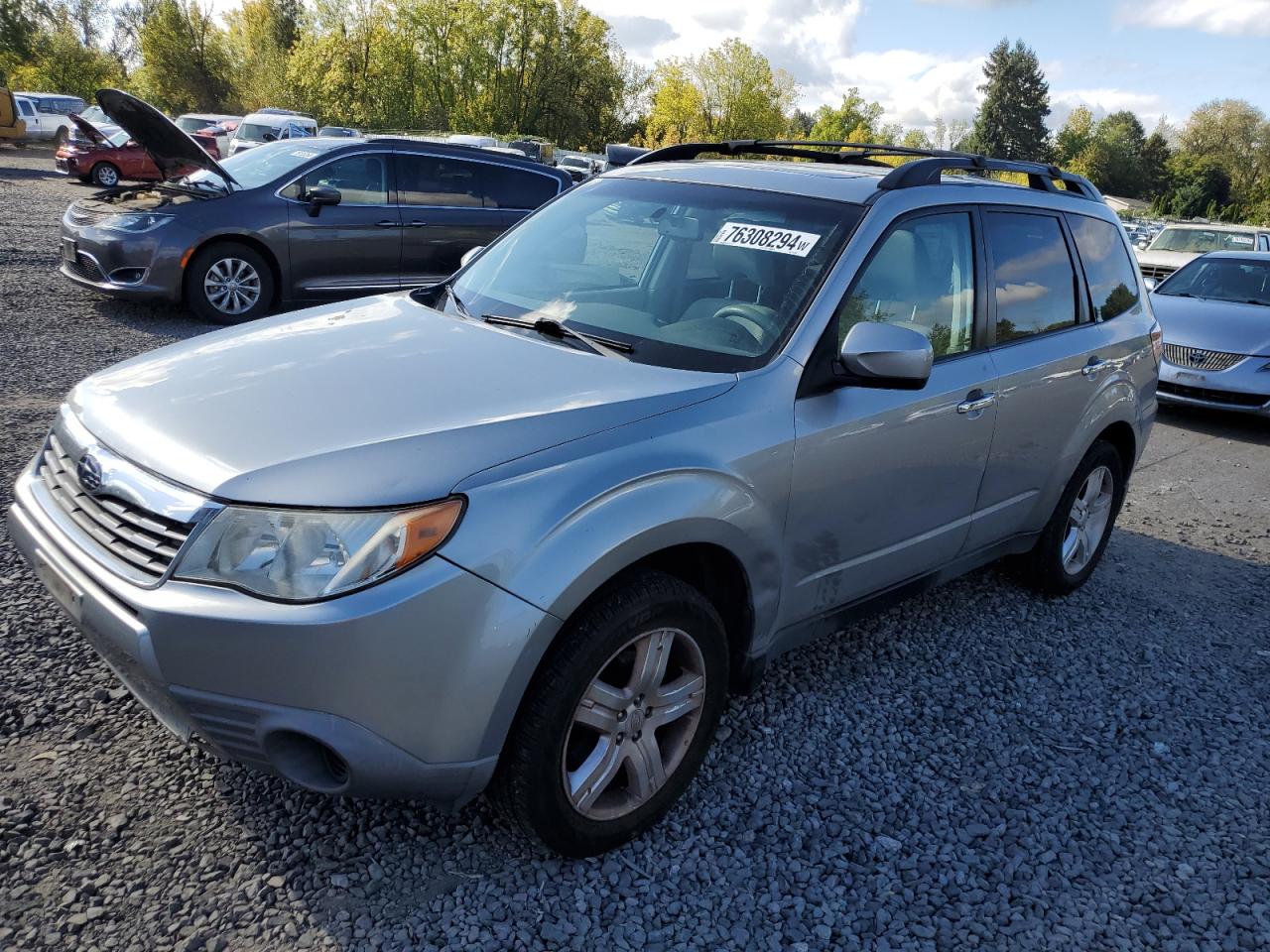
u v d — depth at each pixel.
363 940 2.24
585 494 2.32
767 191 3.43
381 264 9.58
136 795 2.63
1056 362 3.93
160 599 2.12
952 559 3.79
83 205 8.91
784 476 2.80
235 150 23.67
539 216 3.89
